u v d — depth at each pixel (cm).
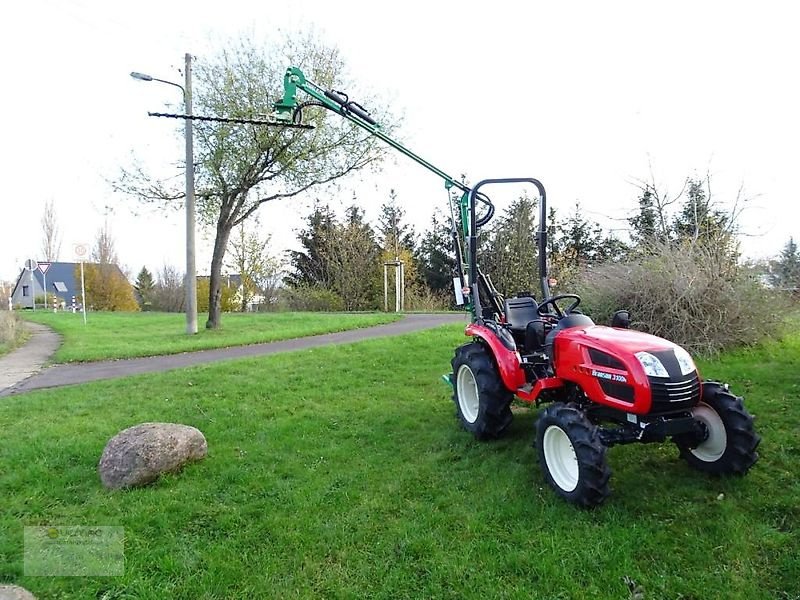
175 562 358
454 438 568
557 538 366
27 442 580
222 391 786
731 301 790
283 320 1884
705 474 436
